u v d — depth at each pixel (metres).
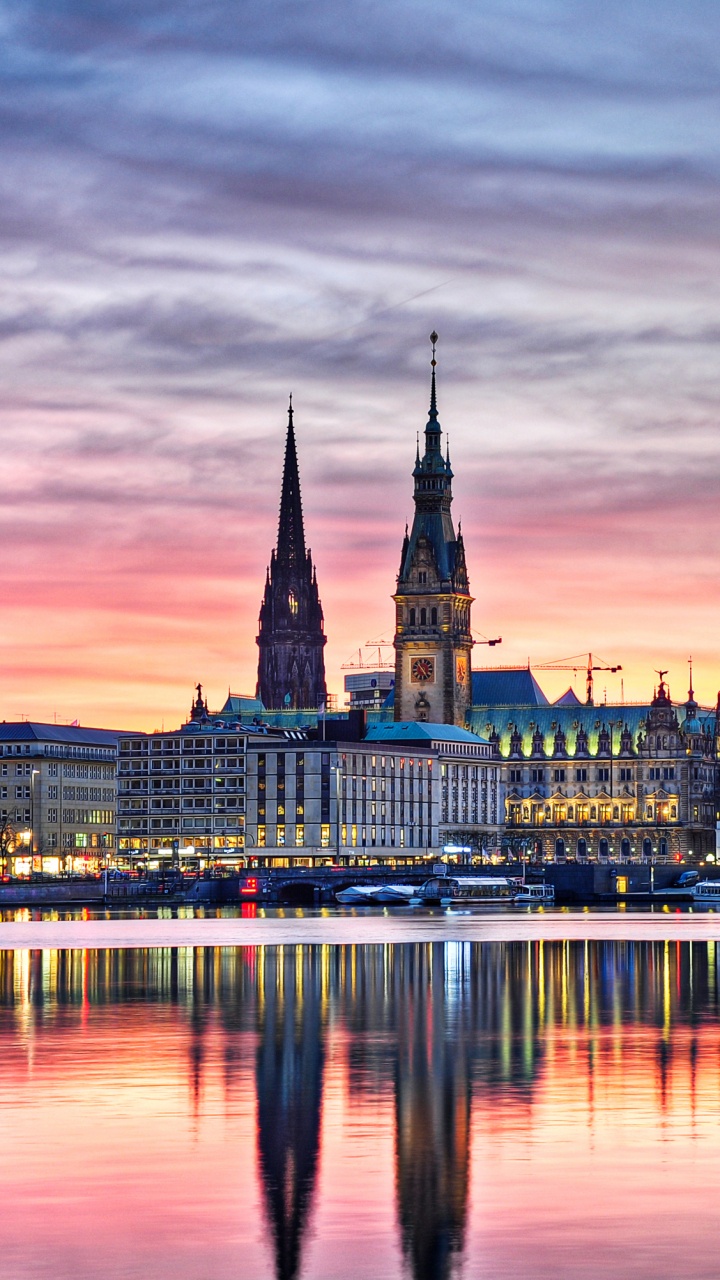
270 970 145.12
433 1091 73.50
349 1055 84.94
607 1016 103.56
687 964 151.75
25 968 147.62
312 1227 51.19
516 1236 50.22
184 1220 51.94
